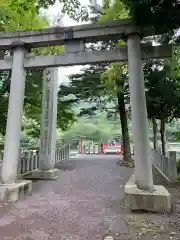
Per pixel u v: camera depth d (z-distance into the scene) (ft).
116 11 23.82
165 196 17.42
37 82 37.55
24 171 35.42
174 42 21.70
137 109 19.22
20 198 21.47
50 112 36.11
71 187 27.50
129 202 17.85
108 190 25.79
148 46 20.21
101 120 94.99
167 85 33.91
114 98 57.00
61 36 21.99
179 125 61.21
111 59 21.08
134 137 19.20
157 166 41.75
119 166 47.03
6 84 32.40
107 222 15.34
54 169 35.70
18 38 22.93
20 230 13.91
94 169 42.83
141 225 14.74
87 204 19.85
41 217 16.35
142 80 19.65
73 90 48.98
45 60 22.40
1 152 39.09
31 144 57.26
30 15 23.47
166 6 15.07
